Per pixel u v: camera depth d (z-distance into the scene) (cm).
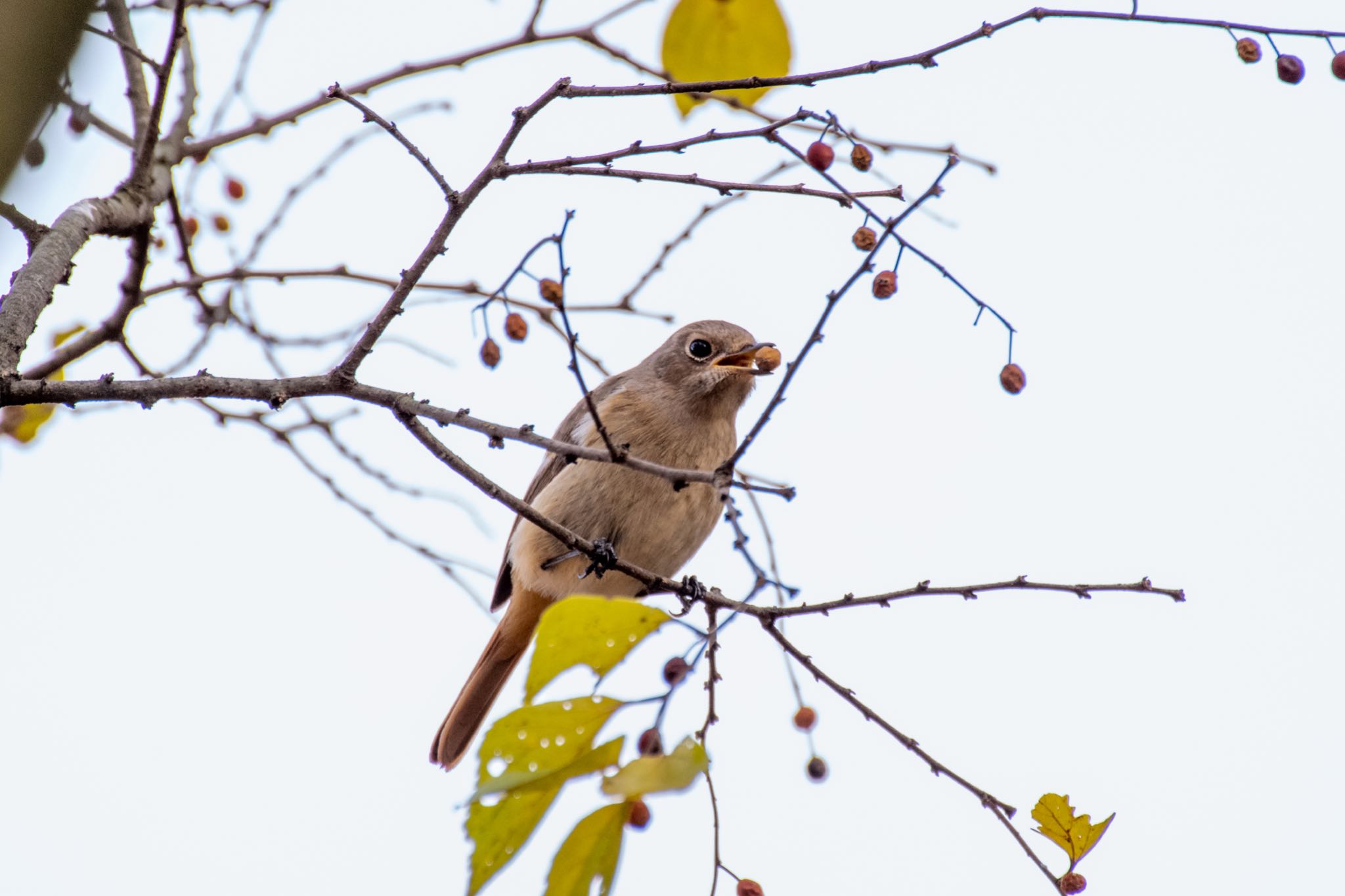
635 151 714
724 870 634
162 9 977
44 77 562
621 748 594
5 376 665
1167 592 706
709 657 647
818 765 788
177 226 979
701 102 950
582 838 602
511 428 696
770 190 705
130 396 680
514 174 707
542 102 714
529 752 588
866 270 636
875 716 705
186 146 976
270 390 694
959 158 642
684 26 927
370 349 706
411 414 709
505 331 805
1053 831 660
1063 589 707
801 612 712
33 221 785
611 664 607
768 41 929
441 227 709
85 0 576
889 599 711
